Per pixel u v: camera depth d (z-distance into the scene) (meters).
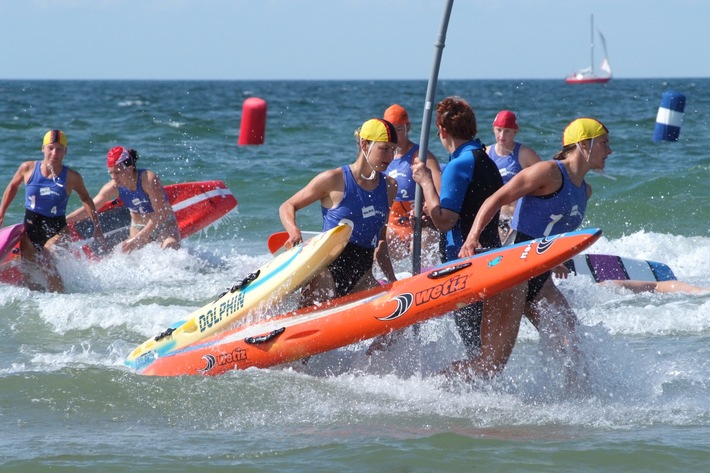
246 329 22.33
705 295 30.22
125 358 24.09
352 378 21.47
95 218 36.81
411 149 31.30
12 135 97.00
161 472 15.77
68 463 16.17
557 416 18.72
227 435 17.83
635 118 133.25
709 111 143.75
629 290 31.03
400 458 16.22
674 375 21.39
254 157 77.06
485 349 19.92
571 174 19.53
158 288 33.41
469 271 19.44
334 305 21.75
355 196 21.64
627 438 17.17
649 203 49.03
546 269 18.61
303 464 16.03
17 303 30.36
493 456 16.31
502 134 33.72
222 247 42.91
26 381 21.08
